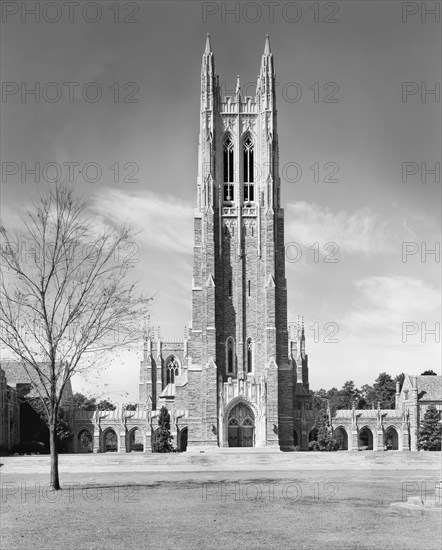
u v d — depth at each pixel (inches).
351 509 1648.6
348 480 2450.8
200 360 5132.9
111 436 7549.2
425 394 6752.0
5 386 5615.2
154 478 2620.6
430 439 6166.3
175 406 6318.9
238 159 5452.8
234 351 5211.6
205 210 5280.5
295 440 5925.2
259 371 5177.2
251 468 3127.5
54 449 2222.0
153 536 1326.3
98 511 1675.7
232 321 5241.1
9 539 1315.2
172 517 1561.3
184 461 3255.4
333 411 7062.0
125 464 3225.9
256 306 5270.7
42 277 2285.9
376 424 6707.7
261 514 1588.3
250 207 5383.9
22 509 1726.1
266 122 5457.7
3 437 5506.9
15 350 2311.8
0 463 3206.2
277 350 5196.9
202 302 5187.0
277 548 1195.9
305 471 2965.1
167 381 7258.9
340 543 1227.9
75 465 3216.0
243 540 1272.1
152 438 6343.5
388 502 1776.6
